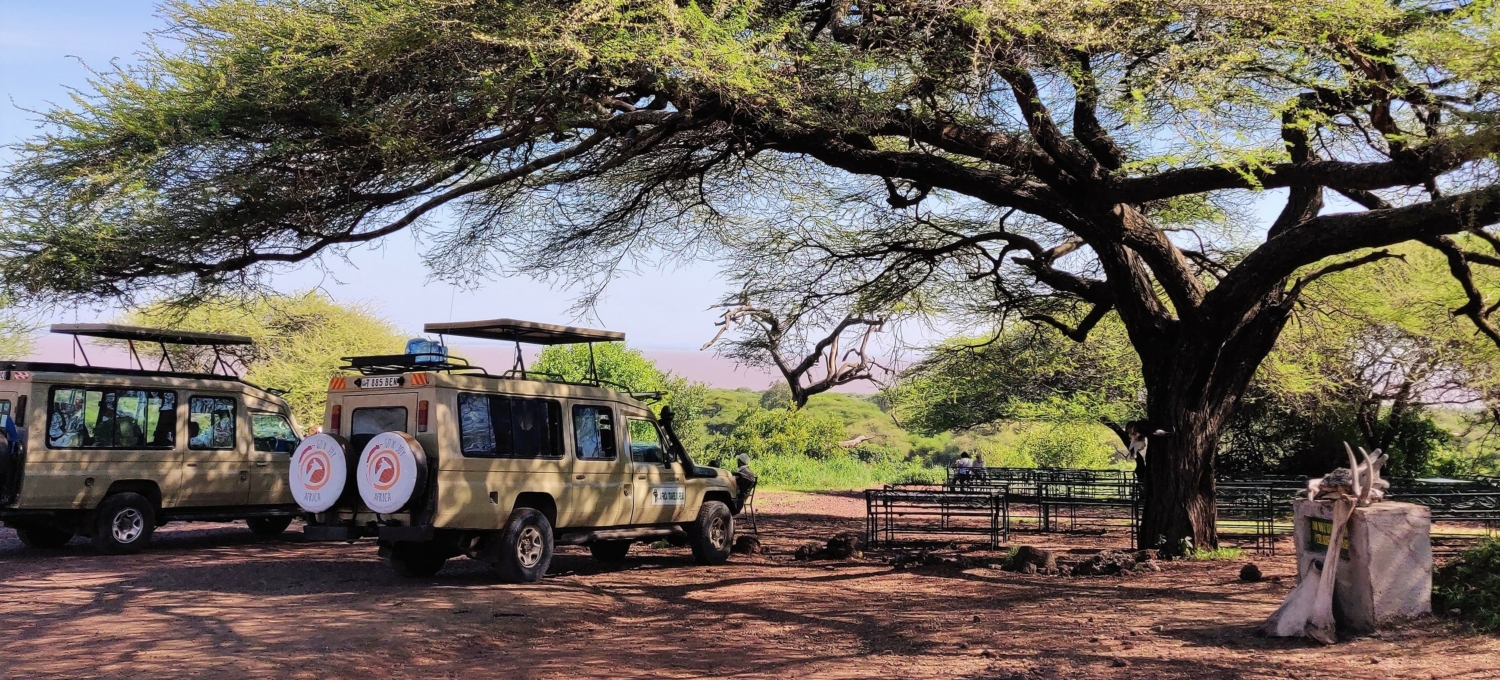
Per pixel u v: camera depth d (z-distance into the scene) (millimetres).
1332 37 9797
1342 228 11453
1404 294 18906
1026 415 28438
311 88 9562
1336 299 17625
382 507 10273
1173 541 13461
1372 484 7449
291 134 9977
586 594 10461
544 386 11688
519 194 14391
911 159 13109
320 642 7746
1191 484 13539
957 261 18844
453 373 11250
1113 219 13000
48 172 9828
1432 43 8172
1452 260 13289
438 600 9750
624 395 12836
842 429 46375
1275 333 13641
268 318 29906
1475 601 7418
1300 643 7238
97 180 9258
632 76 9891
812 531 18312
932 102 11719
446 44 9164
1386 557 7398
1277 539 15469
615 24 9023
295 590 10398
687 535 13391
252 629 8227
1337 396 25031
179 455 14359
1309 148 12320
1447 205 10203
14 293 10500
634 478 12555
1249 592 9922
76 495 13195
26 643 7598
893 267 18406
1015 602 9820
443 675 6926
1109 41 9938
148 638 7832
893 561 12984
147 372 14227
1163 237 13328
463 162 10773
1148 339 14008
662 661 7410
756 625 8867
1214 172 11391
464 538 10812
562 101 10039
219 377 15211
